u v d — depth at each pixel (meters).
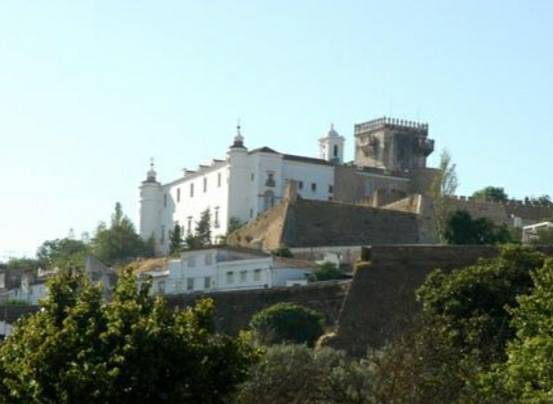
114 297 47.38
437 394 51.19
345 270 161.62
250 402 54.62
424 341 55.09
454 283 85.31
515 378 53.62
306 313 107.62
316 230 183.38
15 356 44.94
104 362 43.19
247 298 118.12
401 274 107.06
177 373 44.28
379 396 51.44
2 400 44.19
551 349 54.62
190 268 168.38
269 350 66.88
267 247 182.50
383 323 103.75
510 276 85.62
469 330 78.19
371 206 196.12
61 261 198.00
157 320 44.88
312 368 62.41
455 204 194.50
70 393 42.62
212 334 47.59
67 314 45.38
